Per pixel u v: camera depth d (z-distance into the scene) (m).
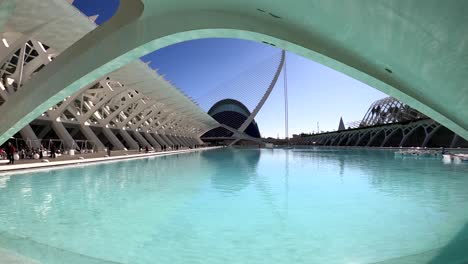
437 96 4.59
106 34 6.32
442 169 14.25
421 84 4.47
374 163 18.30
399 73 4.47
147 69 19.28
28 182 9.87
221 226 4.95
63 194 7.76
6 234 3.87
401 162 18.84
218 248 3.97
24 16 10.29
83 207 6.29
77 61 6.48
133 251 3.85
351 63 4.91
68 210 6.00
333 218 5.47
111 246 4.02
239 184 9.65
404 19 3.11
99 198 7.28
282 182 10.14
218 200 7.07
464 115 4.81
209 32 5.69
